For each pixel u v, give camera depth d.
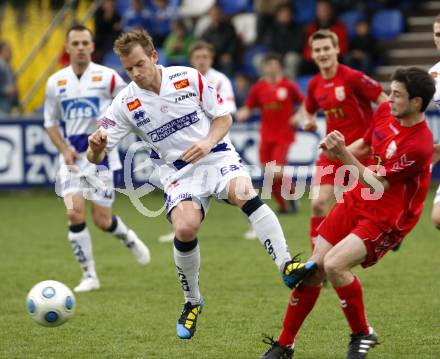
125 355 18.02
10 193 51.03
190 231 17.80
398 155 16.77
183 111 18.30
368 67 51.25
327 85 26.62
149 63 17.81
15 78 52.25
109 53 55.34
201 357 17.80
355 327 16.88
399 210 16.86
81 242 25.30
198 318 21.38
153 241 34.81
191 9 63.25
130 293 24.70
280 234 17.64
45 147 47.00
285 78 40.34
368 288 24.56
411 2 57.69
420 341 18.72
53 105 26.03
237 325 20.59
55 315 18.00
